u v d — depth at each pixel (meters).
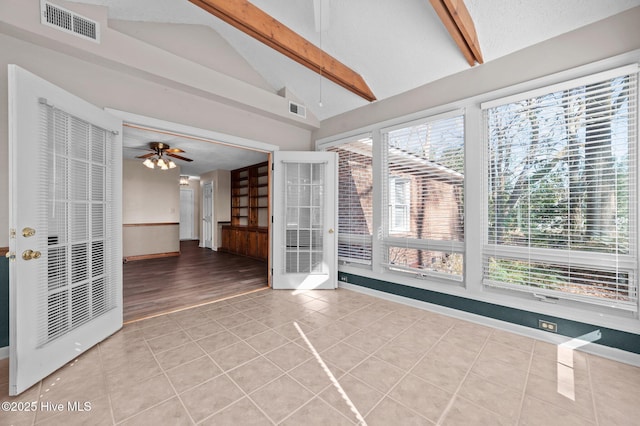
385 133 3.35
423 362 1.93
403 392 1.61
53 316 1.81
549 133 2.22
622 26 1.92
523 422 1.38
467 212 2.65
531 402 1.53
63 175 1.91
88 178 2.10
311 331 2.42
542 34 2.20
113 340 2.23
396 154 3.25
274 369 1.83
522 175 2.36
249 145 3.47
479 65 2.58
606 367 1.87
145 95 2.61
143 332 2.39
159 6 2.42
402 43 2.63
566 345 2.15
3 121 1.96
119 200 2.42
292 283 3.75
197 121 2.98
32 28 1.92
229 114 3.26
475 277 2.61
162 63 2.57
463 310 2.69
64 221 1.91
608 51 1.97
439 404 1.51
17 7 1.86
